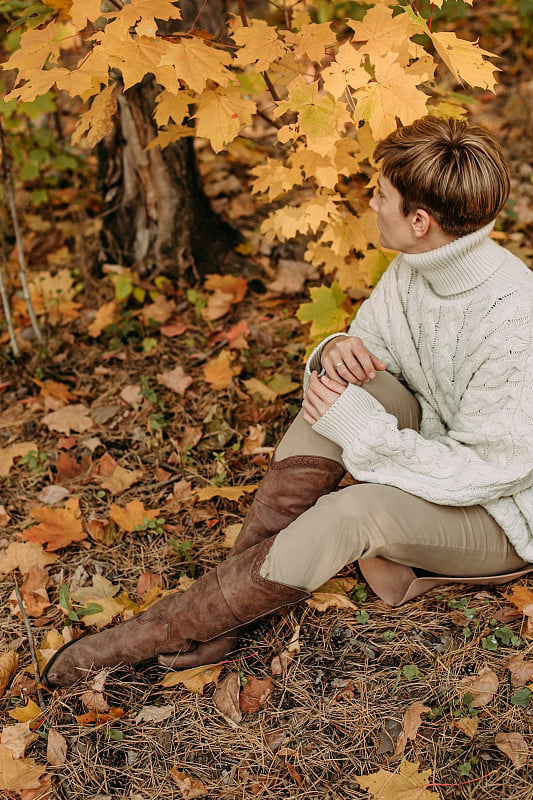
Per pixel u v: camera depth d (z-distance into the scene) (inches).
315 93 78.6
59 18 82.7
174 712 75.0
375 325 83.3
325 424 75.5
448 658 76.7
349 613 82.9
